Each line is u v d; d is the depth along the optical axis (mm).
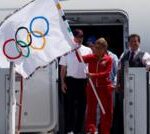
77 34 20703
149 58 20531
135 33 22516
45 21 16156
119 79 20672
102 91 20062
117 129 21734
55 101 20828
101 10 22375
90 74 20078
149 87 19719
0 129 19703
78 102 21312
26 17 16141
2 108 19703
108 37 24625
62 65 20547
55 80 20750
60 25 16188
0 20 22219
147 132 19578
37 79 20641
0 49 16094
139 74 19359
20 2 22391
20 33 16094
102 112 19953
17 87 20469
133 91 19391
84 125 21016
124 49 22500
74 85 21109
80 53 19875
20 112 18984
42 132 20953
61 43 16172
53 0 16172
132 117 19422
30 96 20625
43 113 20750
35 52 16125
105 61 20062
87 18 22797
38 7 16172
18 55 16109
